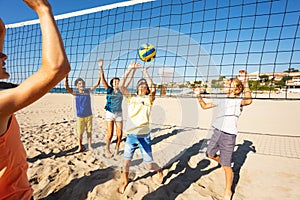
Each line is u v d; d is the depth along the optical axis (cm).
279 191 276
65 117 785
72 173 304
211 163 356
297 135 553
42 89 72
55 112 915
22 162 101
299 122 743
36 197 253
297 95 2069
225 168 256
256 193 271
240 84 266
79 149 399
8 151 90
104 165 335
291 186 288
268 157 392
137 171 320
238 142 492
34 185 278
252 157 392
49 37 73
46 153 393
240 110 265
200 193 264
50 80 72
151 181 291
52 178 293
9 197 94
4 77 87
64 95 2088
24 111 932
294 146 457
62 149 416
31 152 390
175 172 323
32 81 71
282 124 707
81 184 274
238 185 291
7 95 70
